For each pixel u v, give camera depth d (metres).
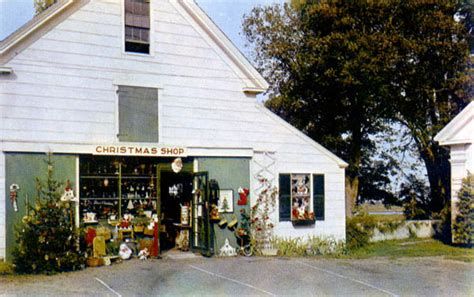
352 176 28.95
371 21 24.33
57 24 15.09
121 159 16.09
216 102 17.50
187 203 17.81
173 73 16.80
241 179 17.84
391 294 11.95
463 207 20.41
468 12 26.75
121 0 16.06
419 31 24.75
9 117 14.32
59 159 14.90
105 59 15.72
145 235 16.52
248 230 17.78
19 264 13.64
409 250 20.31
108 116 15.68
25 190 14.39
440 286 12.85
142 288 11.88
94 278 12.95
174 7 16.92
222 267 14.75
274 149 18.52
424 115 27.89
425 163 30.78
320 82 25.70
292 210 18.67
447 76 27.09
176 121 16.77
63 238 14.04
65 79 15.12
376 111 27.25
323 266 15.48
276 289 12.12
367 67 23.25
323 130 28.67
